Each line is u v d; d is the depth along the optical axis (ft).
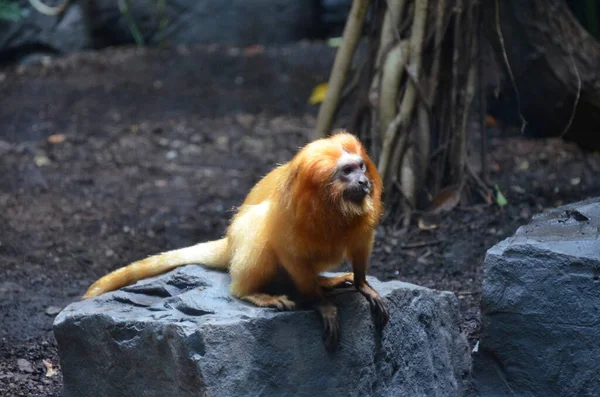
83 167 32.71
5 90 41.34
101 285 17.11
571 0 40.86
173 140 35.94
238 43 50.34
